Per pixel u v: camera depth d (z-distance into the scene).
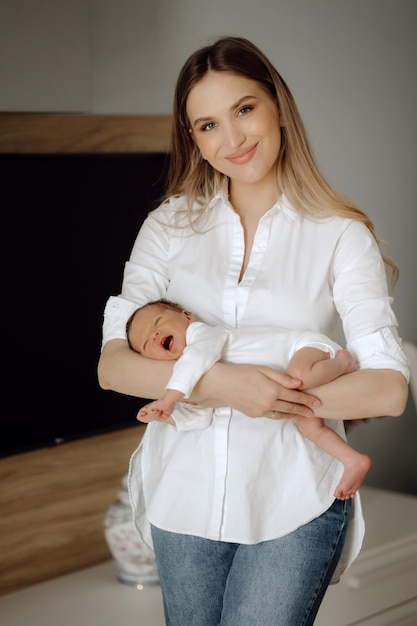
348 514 1.81
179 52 3.15
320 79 3.54
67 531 3.00
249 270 1.83
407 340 3.95
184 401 1.72
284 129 1.86
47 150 2.81
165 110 3.14
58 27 2.57
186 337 1.75
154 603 2.79
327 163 3.59
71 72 2.61
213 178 1.93
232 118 1.75
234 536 1.75
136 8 3.02
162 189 3.10
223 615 1.78
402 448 3.97
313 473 1.76
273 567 1.74
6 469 2.84
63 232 2.85
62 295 2.88
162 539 1.85
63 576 2.99
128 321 1.82
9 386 2.77
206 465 1.79
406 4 3.80
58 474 2.96
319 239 1.82
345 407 1.67
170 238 1.93
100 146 2.93
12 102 2.50
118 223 2.99
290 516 1.75
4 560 2.87
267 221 1.84
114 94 2.99
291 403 1.66
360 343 1.73
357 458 1.72
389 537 3.06
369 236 1.82
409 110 3.86
